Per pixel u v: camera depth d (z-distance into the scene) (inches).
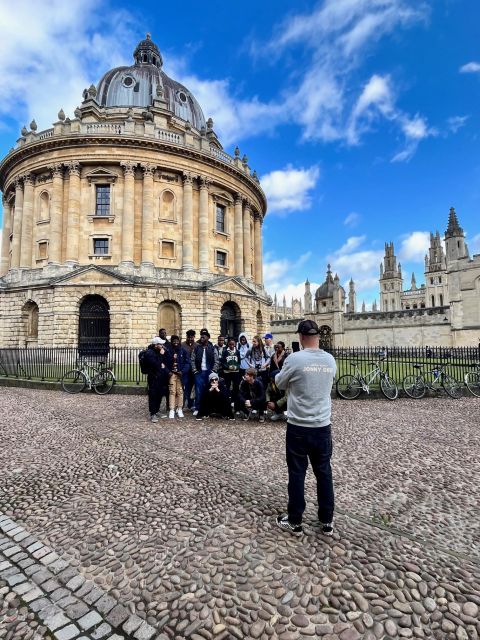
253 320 1492.4
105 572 136.9
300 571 135.1
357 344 1588.3
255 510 183.0
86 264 1243.8
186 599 122.2
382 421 392.2
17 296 1259.2
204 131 1772.9
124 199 1261.1
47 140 1240.8
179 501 194.1
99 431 345.4
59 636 108.0
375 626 109.7
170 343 426.6
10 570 139.8
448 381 589.6
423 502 195.0
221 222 1533.0
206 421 390.9
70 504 193.2
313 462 163.2
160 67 2022.6
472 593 123.8
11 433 340.2
